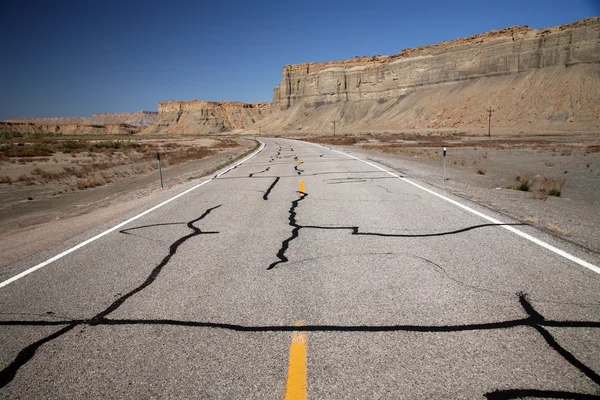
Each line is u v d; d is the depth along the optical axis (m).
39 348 3.01
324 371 2.58
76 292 4.09
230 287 4.06
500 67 106.69
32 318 3.53
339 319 3.28
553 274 4.09
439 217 6.87
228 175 15.23
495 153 30.80
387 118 126.81
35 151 38.31
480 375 2.49
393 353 2.76
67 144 50.66
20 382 2.61
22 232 8.48
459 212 7.26
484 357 2.68
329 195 9.62
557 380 2.42
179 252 5.36
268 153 29.72
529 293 3.65
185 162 30.45
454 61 120.56
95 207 11.88
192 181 14.12
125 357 2.84
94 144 53.16
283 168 17.08
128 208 9.44
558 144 41.50
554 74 93.75
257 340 3.00
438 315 3.29
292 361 2.70
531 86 95.19
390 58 146.25
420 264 4.53
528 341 2.86
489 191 10.00
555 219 6.64
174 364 2.73
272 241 5.73
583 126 73.81
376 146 40.16
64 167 26.03
